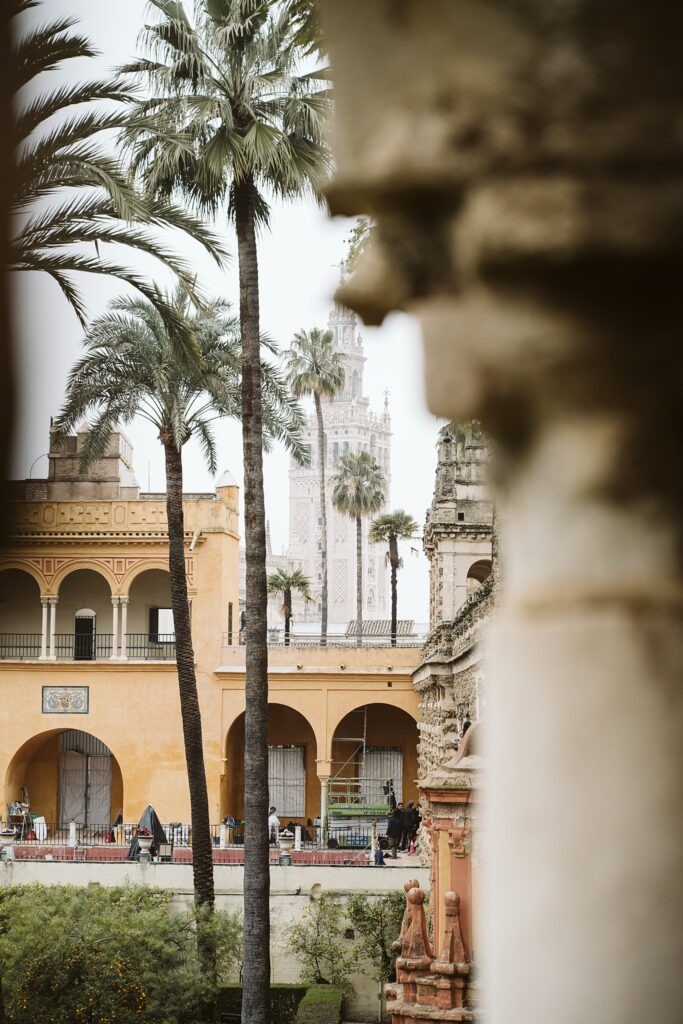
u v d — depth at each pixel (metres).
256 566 24.36
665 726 1.51
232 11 22.81
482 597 26.55
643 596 1.54
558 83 1.52
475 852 13.74
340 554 192.12
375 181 1.59
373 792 53.94
